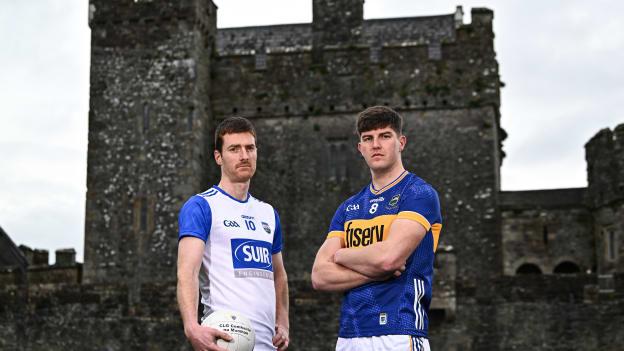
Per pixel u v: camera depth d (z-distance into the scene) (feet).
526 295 106.63
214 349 29.55
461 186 132.05
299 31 158.20
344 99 136.15
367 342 29.99
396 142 31.53
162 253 128.36
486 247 130.11
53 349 116.67
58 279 123.75
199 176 132.87
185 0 133.39
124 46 134.21
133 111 132.57
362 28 145.28
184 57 132.77
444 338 107.45
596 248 140.77
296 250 134.41
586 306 105.29
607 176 138.62
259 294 32.71
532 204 143.23
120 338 114.62
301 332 109.40
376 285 30.27
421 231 30.12
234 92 138.51
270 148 136.67
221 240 32.63
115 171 131.34
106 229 130.00
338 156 135.64
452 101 133.90
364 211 31.45
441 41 135.44
